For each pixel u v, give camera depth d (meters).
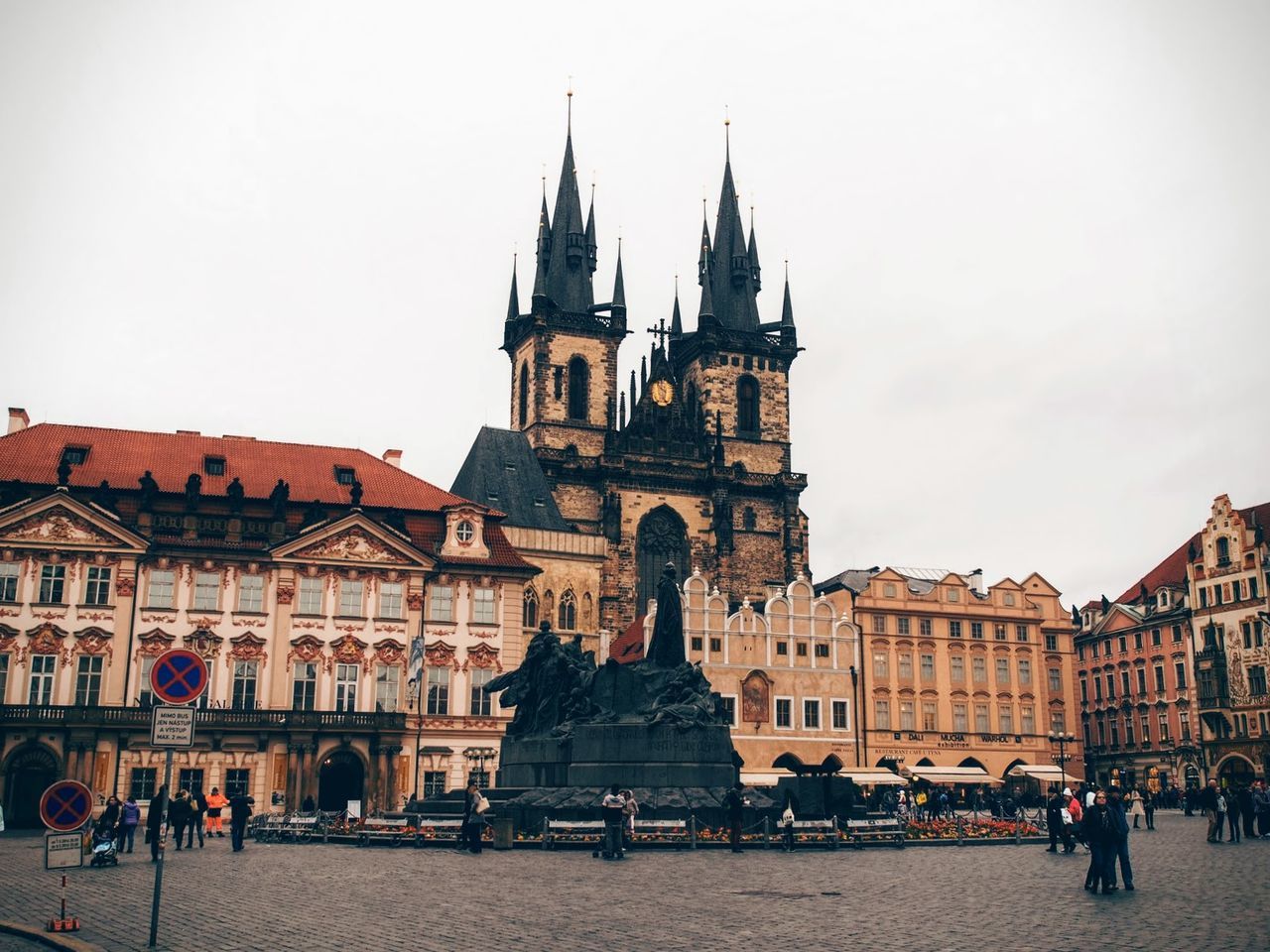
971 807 120.44
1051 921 26.50
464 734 95.75
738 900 30.25
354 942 23.50
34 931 24.77
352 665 94.81
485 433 142.00
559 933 24.59
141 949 22.75
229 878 36.53
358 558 96.00
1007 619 133.25
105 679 89.50
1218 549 133.38
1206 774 131.88
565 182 171.12
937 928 25.47
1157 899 30.66
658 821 48.78
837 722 123.06
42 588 89.62
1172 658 138.75
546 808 50.34
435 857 44.41
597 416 162.38
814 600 124.88
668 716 52.31
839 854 46.72
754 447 167.38
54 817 26.05
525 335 166.88
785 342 171.88
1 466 93.88
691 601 120.38
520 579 100.00
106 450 98.81
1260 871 38.97
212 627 92.19
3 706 85.69
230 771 89.62
